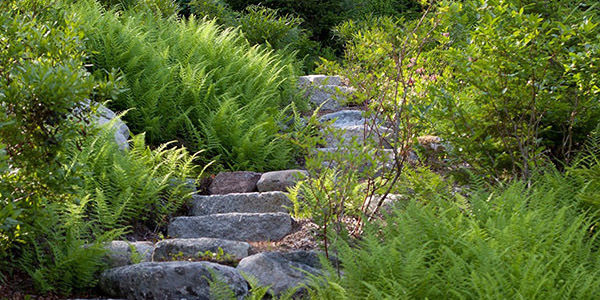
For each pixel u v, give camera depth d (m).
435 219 4.00
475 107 5.79
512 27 5.06
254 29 11.34
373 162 4.88
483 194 4.68
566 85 5.33
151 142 7.02
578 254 3.57
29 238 4.23
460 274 3.22
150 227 5.49
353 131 7.58
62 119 3.75
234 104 7.50
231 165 7.03
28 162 3.73
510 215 4.12
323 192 4.97
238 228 5.43
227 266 4.22
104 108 6.48
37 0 6.31
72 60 3.85
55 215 4.38
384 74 5.79
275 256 4.41
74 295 4.12
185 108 7.54
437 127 5.89
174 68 7.57
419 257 3.28
